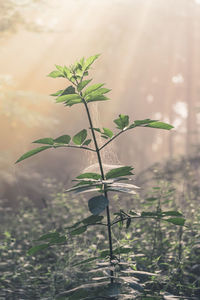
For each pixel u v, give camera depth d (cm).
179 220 235
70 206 540
